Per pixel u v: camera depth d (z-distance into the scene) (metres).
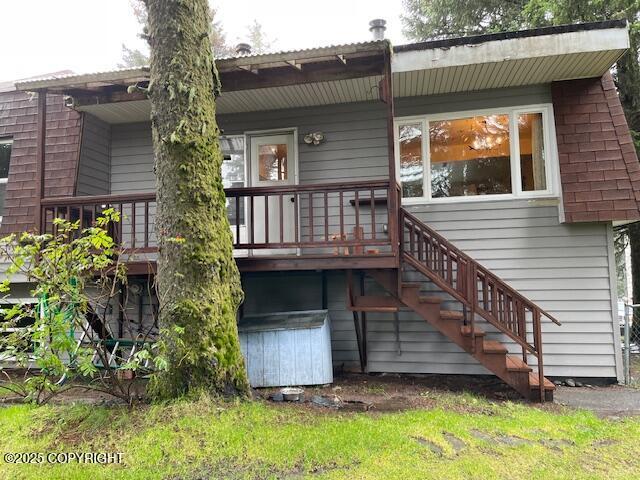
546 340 5.65
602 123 5.55
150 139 6.83
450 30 11.75
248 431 3.26
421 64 5.29
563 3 7.26
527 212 5.80
